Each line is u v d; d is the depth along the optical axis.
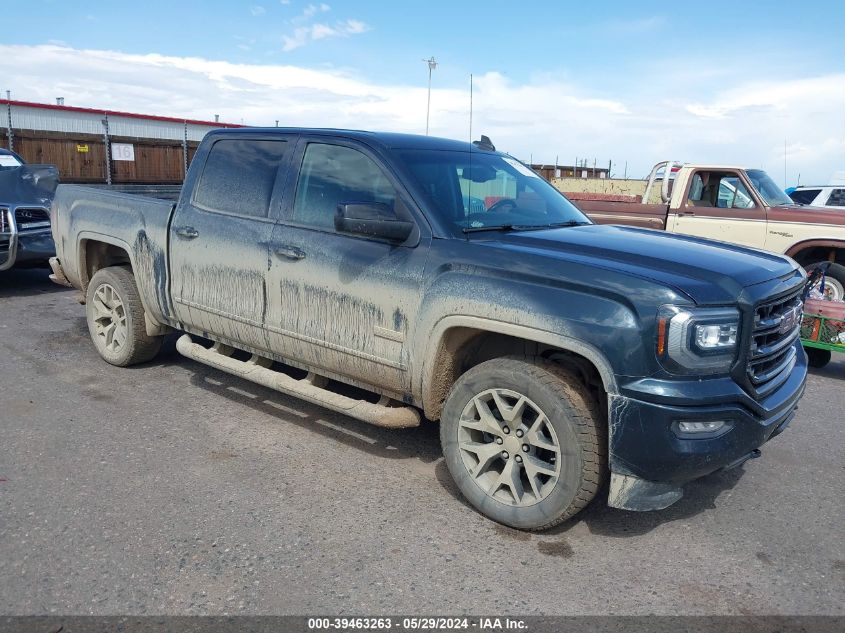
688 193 9.70
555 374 3.35
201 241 4.79
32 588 2.94
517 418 3.46
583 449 3.25
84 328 7.19
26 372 5.71
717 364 3.10
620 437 3.13
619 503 3.23
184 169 24.30
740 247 4.04
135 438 4.49
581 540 3.47
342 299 4.02
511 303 3.35
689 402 3.03
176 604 2.87
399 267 3.77
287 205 4.37
